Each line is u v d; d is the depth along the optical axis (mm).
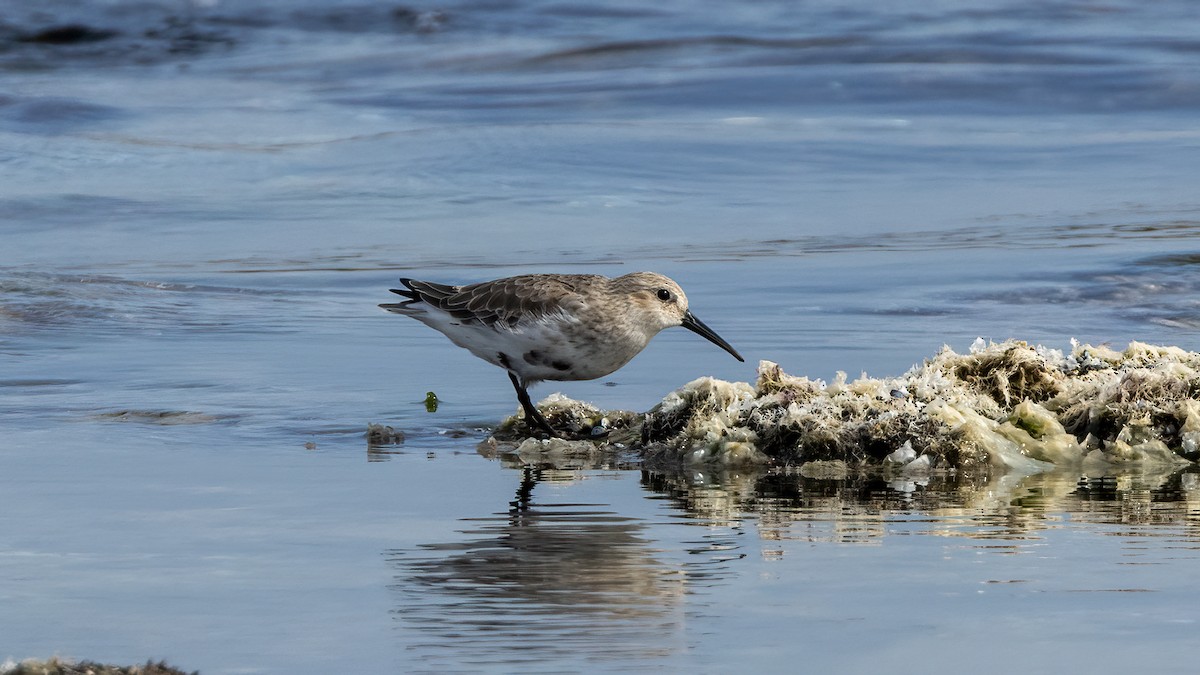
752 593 7762
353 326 18875
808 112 41562
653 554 8664
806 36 53812
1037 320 18219
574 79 47000
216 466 11445
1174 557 8500
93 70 52000
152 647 6875
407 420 13383
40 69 52000
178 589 7879
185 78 50125
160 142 37594
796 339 17188
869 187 31781
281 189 32094
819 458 11617
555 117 40969
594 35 56188
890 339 17047
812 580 8039
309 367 15984
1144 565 8320
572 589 7871
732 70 47094
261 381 15156
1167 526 9352
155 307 19969
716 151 35656
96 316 19172
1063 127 39250
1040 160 34531
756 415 11977
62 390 14656
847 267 22672
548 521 9594
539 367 13055
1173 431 11789
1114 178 32000
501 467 11547
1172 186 30672
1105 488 10672
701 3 60625
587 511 9922
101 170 34000
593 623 7238
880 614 7367
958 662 6656
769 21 57906
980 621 7246
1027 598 7652
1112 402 11945
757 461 11617
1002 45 50562
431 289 13477
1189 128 38719
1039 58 48188
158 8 56219
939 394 12070
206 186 32438
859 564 8383
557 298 12812
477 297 13141
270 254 25484
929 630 7113
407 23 57969
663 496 10453
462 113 41875
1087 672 6523
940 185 31781
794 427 11789
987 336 17188
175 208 30047
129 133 39031
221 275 23188
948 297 19844
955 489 10672
